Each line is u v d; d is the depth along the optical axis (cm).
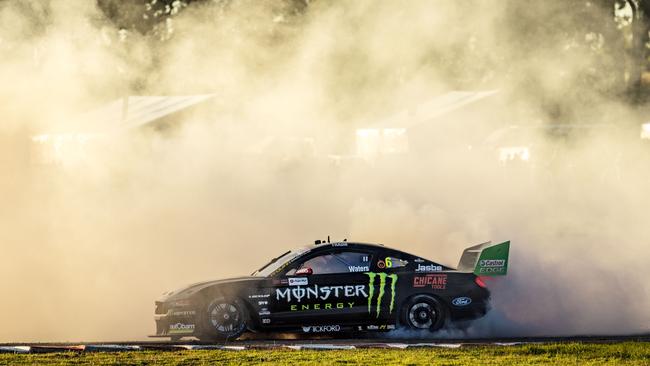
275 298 3803
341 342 3578
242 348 3316
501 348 3250
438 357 3062
